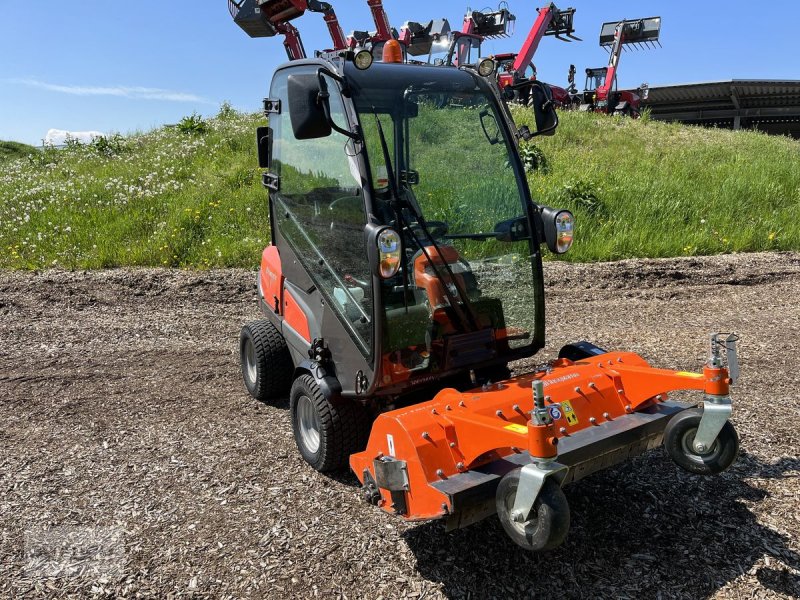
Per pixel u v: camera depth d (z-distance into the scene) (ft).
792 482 12.14
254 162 42.91
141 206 37.27
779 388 16.63
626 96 75.77
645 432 10.54
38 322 24.12
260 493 12.36
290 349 15.10
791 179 41.19
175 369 19.38
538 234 12.44
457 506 8.82
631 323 23.22
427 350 11.44
